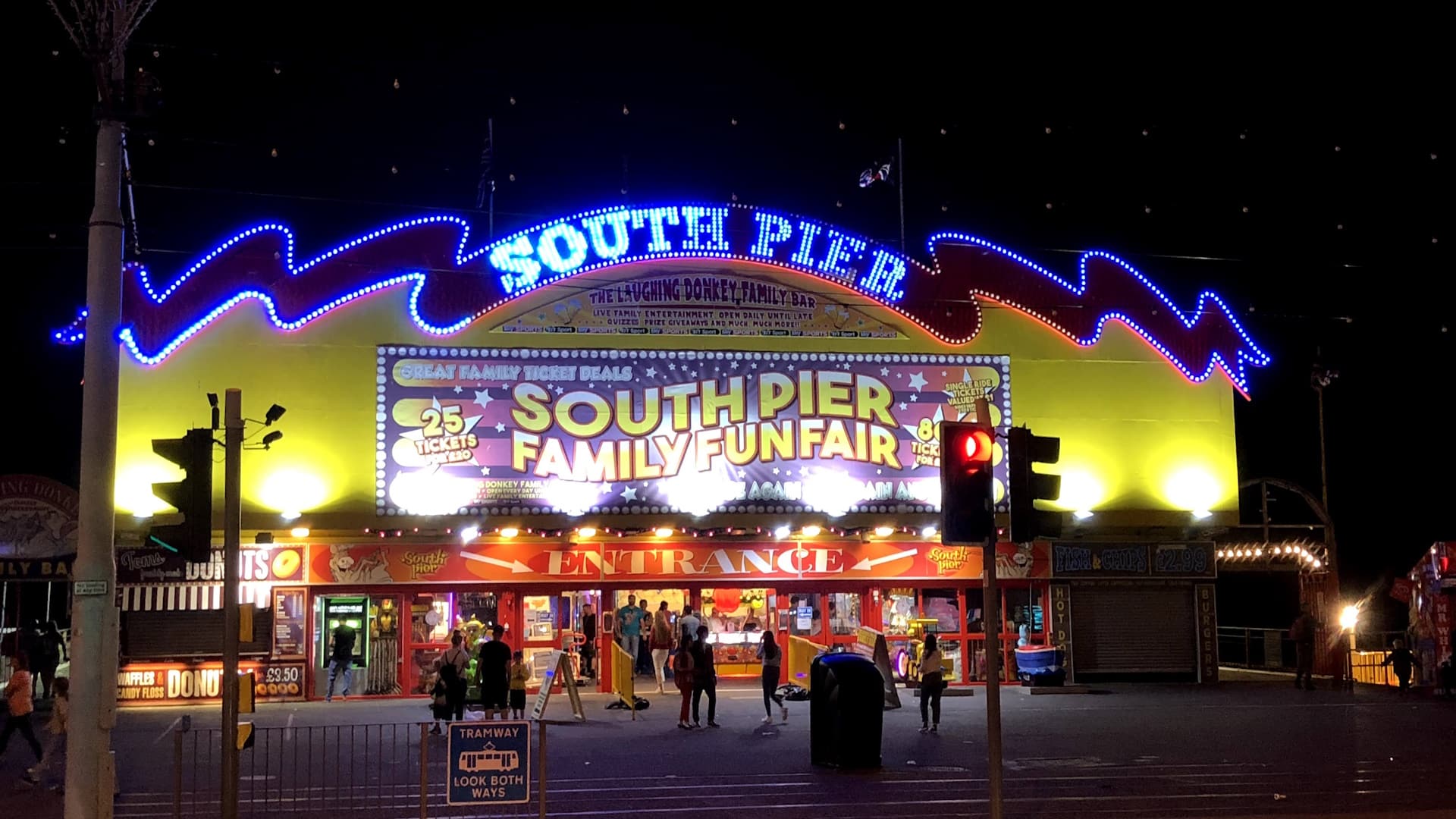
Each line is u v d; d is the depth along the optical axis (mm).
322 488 27047
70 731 12250
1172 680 30594
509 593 28469
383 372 27484
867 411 29172
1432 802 14805
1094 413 30328
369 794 15703
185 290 27047
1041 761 18250
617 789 15906
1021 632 30375
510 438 27766
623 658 25266
